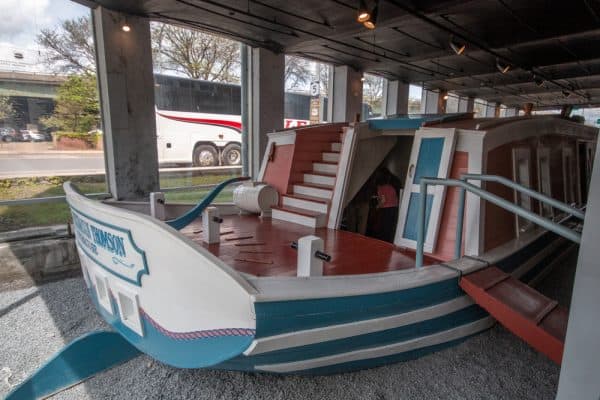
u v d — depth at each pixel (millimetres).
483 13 7027
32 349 2742
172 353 1840
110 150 6359
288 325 1633
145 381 2363
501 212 3076
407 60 10672
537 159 3764
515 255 2957
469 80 14578
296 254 3006
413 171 3184
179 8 6188
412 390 2252
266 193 4270
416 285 2113
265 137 8922
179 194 8453
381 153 4379
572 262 4543
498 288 2277
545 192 3961
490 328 2916
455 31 8117
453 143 2957
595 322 1229
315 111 12914
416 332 2221
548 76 13828
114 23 6047
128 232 1711
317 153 4684
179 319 1737
